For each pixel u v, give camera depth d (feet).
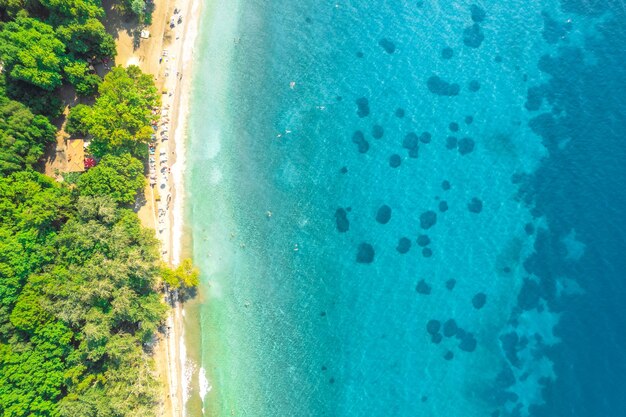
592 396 133.80
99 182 120.37
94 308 114.83
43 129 125.18
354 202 140.77
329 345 134.92
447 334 137.59
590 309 138.21
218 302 132.46
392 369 135.44
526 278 140.36
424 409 134.41
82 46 126.93
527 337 138.21
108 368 115.65
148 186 132.98
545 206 143.23
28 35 116.26
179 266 129.29
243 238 135.54
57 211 117.80
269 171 139.13
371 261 138.82
